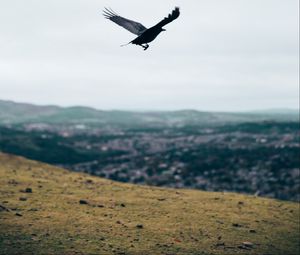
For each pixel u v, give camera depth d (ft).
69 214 103.04
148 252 85.10
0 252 76.74
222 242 96.84
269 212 127.24
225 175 542.98
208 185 491.72
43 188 127.65
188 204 126.00
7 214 97.45
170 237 95.35
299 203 145.79
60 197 118.52
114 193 132.26
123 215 107.86
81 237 88.48
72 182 144.46
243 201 137.69
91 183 146.92
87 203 114.83
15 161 180.45
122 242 88.58
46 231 89.56
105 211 109.40
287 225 116.98
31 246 80.84
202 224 107.55
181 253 87.04
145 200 125.59
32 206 106.22
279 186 467.52
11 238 83.66
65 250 80.74
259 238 103.60
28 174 151.23
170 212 115.14
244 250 94.32
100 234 91.45
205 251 90.12
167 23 25.17
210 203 130.31
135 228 98.48
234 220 114.42
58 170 176.35
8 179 134.92
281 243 102.78
